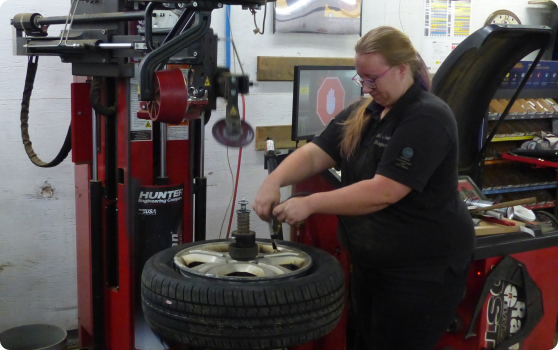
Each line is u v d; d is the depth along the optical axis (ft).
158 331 4.63
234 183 9.51
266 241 5.79
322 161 5.77
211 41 4.94
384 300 5.46
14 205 7.98
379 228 5.27
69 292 8.62
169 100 4.32
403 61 4.84
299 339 4.48
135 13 5.16
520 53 7.55
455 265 5.32
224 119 4.89
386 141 5.05
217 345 4.38
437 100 4.98
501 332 6.53
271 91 9.60
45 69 7.84
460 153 8.66
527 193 11.60
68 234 8.44
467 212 5.51
